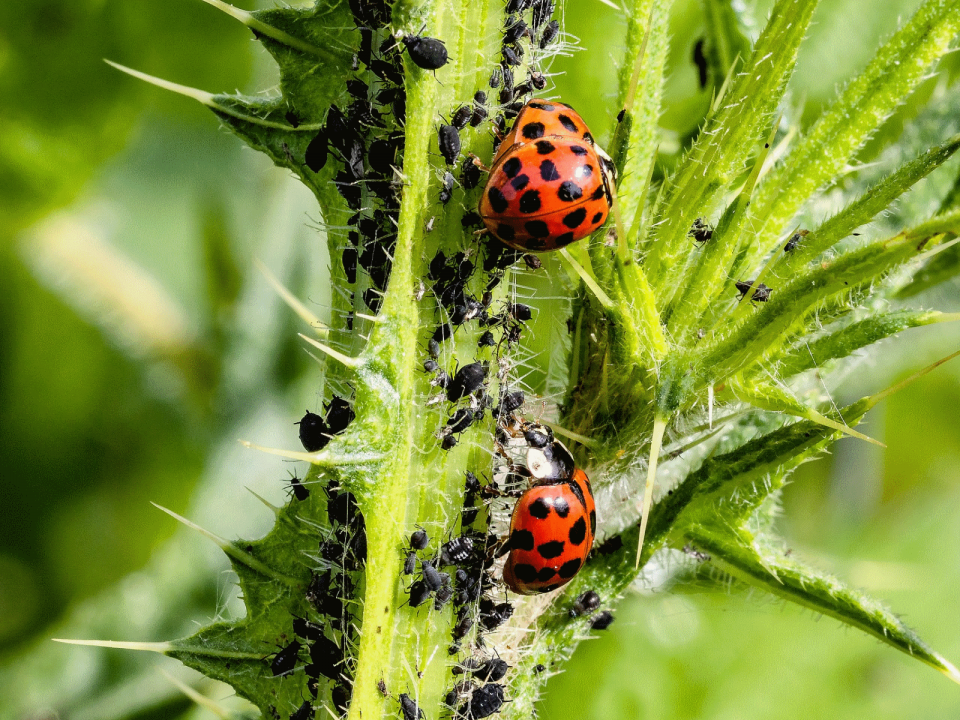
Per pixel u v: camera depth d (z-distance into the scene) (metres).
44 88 0.16
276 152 0.11
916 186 0.12
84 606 0.16
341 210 0.11
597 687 0.16
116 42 0.16
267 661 0.11
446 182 0.11
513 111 0.11
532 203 0.11
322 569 0.11
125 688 0.15
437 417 0.11
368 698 0.11
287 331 0.16
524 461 0.11
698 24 0.15
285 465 0.16
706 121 0.11
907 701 0.16
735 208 0.11
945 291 0.13
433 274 0.11
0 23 0.15
